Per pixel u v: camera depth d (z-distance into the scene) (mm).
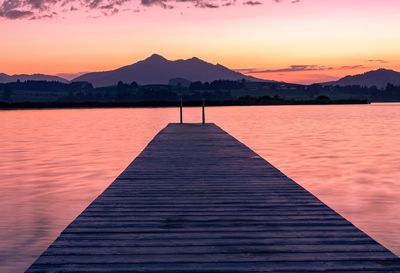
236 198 8070
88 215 6848
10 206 11977
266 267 4641
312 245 5340
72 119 63406
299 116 70062
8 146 27891
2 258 7840
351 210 11406
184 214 6910
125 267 4648
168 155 14578
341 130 40125
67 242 5488
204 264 4734
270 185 9320
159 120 57781
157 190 8828
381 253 5031
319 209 7195
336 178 16234
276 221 6465
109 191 8734
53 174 17422
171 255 5012
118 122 54250
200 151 15695
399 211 11258
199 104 154375
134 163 12719
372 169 18250
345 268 4594
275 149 25312
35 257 7898
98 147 27172
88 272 4516
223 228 6113
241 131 38719
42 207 11844
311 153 23500
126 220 6547
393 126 45969
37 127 46000
